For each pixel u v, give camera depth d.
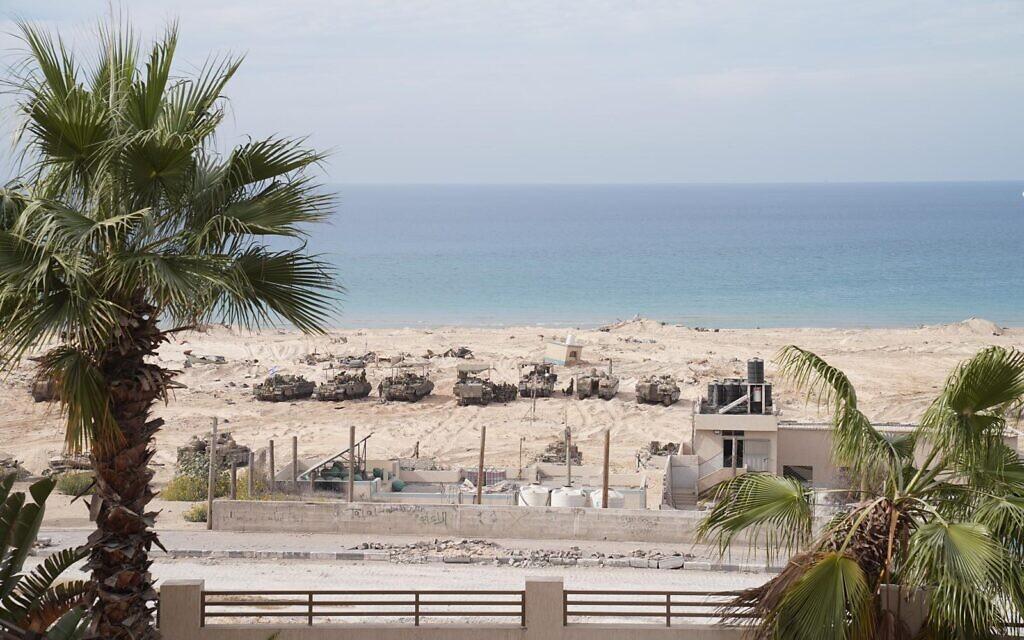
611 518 27.38
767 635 13.38
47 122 11.52
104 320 11.70
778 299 107.75
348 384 54.97
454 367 63.75
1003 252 159.62
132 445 12.34
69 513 30.00
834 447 14.24
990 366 13.11
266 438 45.97
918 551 12.57
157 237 12.42
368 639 14.89
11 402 51.00
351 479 30.89
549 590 14.89
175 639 14.76
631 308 102.69
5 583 12.48
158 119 12.35
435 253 167.00
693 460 33.31
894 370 63.59
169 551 25.94
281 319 13.88
